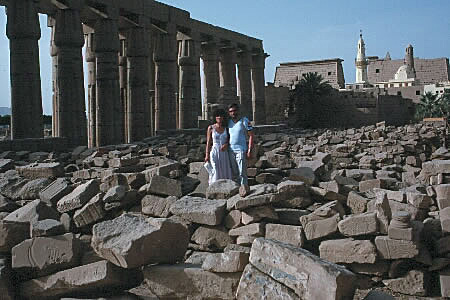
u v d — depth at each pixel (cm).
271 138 2172
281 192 703
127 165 1144
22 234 557
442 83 7388
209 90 4075
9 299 493
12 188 858
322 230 625
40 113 2197
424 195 721
